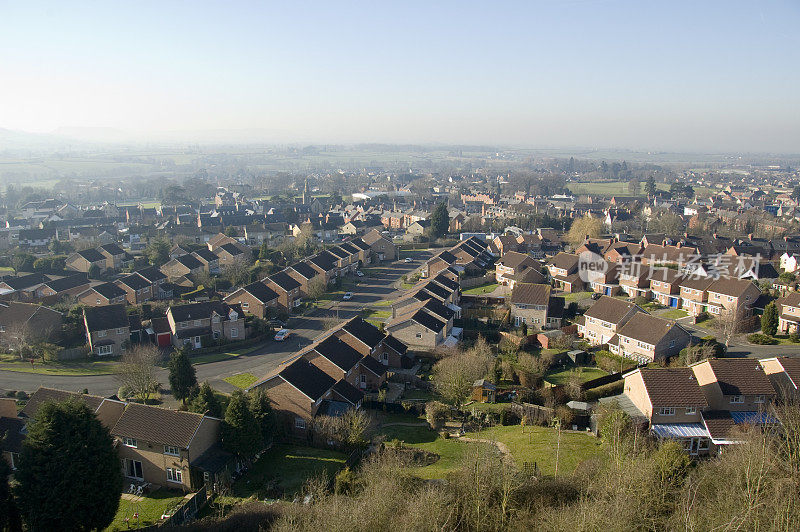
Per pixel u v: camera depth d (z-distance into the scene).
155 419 46.19
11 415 49.84
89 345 74.88
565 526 29.75
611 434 45.66
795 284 91.56
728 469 36.41
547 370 69.00
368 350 68.06
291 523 32.62
